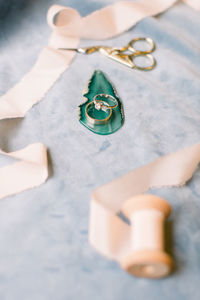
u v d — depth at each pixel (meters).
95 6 0.42
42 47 0.40
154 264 0.23
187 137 0.33
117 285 0.25
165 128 0.33
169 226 0.28
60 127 0.33
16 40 0.41
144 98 0.35
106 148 0.32
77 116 0.34
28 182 0.30
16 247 0.27
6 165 0.30
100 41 0.40
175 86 0.36
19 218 0.28
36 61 0.38
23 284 0.25
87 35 0.40
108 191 0.28
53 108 0.34
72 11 0.40
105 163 0.31
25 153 0.31
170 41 0.39
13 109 0.34
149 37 0.40
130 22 0.41
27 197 0.29
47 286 0.25
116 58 0.38
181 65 0.38
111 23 0.41
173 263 0.24
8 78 0.37
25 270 0.26
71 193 0.29
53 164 0.31
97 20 0.40
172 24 0.42
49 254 0.26
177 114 0.34
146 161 0.31
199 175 0.30
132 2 0.42
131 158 0.31
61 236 0.27
